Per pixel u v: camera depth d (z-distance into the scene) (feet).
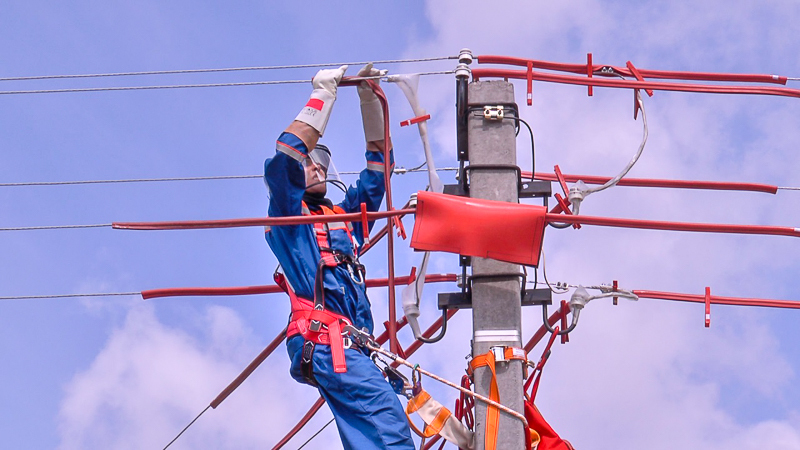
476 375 43.55
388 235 45.60
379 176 47.80
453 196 42.96
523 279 45.68
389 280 45.24
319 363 42.11
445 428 43.37
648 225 43.39
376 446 41.16
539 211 42.39
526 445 42.91
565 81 49.73
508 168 45.98
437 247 42.57
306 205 45.44
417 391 43.62
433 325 52.39
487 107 46.42
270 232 44.27
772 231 44.32
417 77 46.73
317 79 44.50
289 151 42.68
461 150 48.32
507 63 51.42
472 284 45.01
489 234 42.39
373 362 42.65
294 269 43.55
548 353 45.50
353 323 43.78
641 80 51.19
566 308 49.85
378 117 47.52
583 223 43.09
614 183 47.70
